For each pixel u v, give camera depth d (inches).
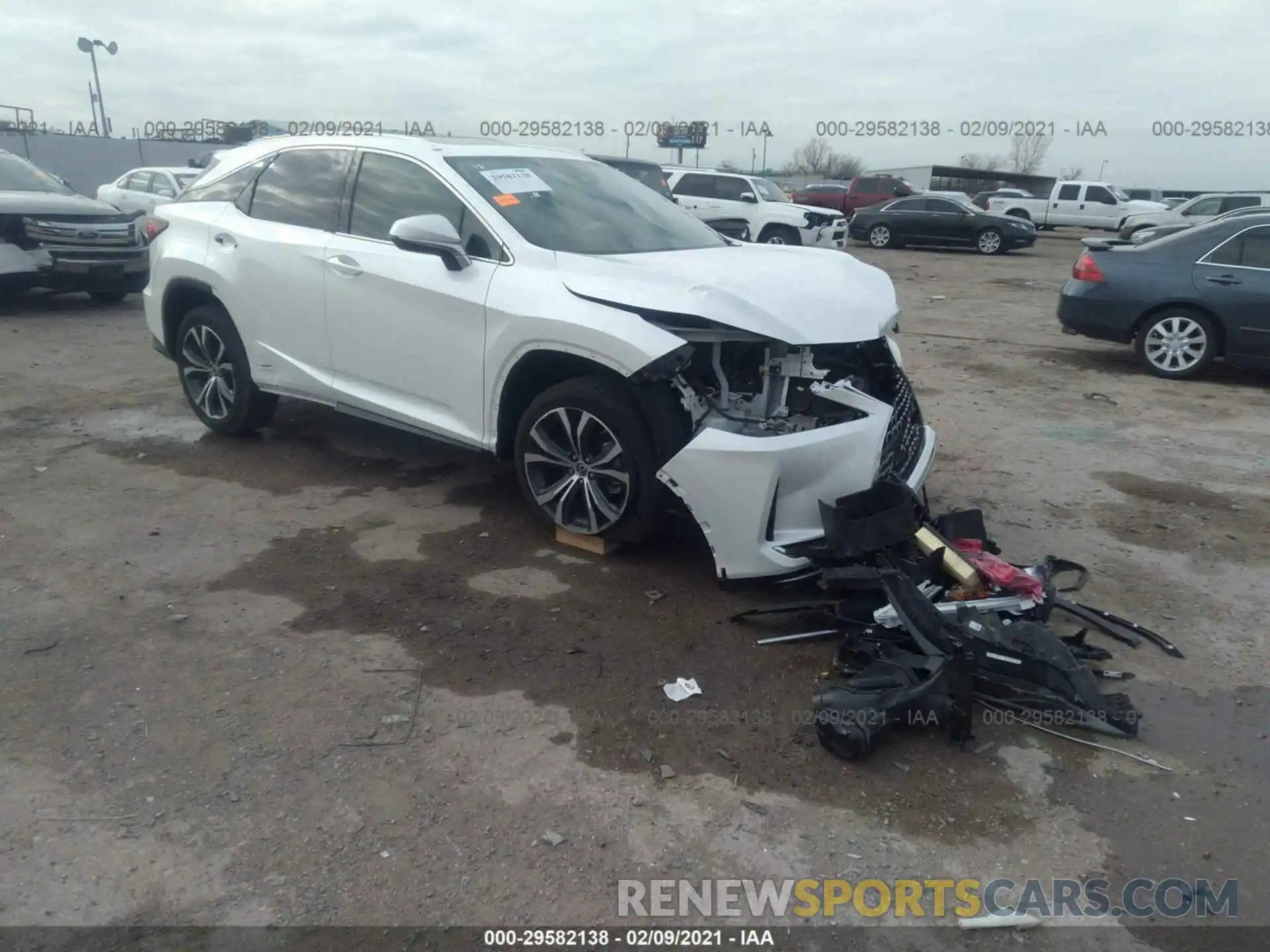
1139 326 349.4
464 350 172.9
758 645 142.7
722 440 144.6
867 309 161.3
